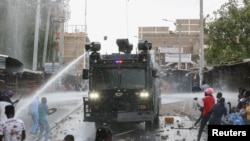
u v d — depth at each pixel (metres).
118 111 21.05
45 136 19.62
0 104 16.03
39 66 63.59
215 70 38.62
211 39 53.41
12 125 11.77
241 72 28.97
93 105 21.22
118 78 21.27
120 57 21.55
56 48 70.69
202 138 20.59
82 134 22.28
